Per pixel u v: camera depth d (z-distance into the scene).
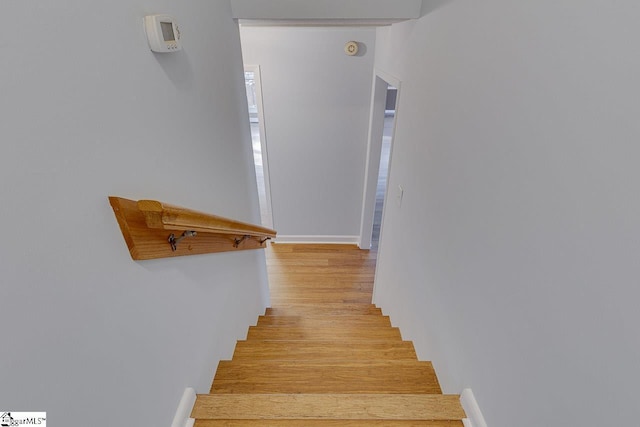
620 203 0.60
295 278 3.79
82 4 0.66
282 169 3.89
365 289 3.62
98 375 0.72
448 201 1.43
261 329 2.22
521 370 0.92
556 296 0.78
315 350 1.82
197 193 1.27
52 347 0.60
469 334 1.24
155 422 0.95
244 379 1.45
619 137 0.60
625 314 0.60
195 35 1.26
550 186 0.79
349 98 3.46
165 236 0.96
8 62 0.51
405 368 1.60
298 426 1.16
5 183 0.50
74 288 0.65
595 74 0.65
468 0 1.23
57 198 0.60
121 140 0.79
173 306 1.06
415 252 1.92
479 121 1.15
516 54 0.93
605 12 0.63
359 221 4.31
